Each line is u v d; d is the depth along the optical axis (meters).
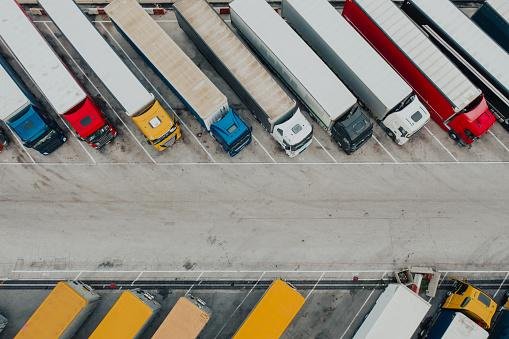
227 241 33.53
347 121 32.28
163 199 34.34
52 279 32.72
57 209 34.12
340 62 33.12
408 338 29.02
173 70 32.53
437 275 32.00
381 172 34.81
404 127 32.69
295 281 32.78
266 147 35.38
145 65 37.12
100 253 33.25
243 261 33.16
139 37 33.22
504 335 29.77
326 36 33.25
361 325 30.70
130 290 30.62
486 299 30.70
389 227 33.81
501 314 31.06
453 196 34.34
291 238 33.62
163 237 33.62
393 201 34.28
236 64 32.62
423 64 32.69
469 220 33.91
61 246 33.38
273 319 28.86
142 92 32.03
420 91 34.38
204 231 33.72
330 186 34.59
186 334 28.66
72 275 32.78
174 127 33.12
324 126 34.34
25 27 33.47
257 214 34.09
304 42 33.19
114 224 33.88
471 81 34.53
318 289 32.62
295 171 34.88
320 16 33.69
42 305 28.81
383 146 35.38
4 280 32.62
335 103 31.86
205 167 34.97
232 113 32.66
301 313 32.19
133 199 34.34
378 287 32.66
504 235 33.62
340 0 38.75
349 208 34.16
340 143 34.28
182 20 34.28
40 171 34.81
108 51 32.88
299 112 32.97
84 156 35.12
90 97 34.12
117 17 33.59
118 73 32.38
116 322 28.48
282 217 34.03
